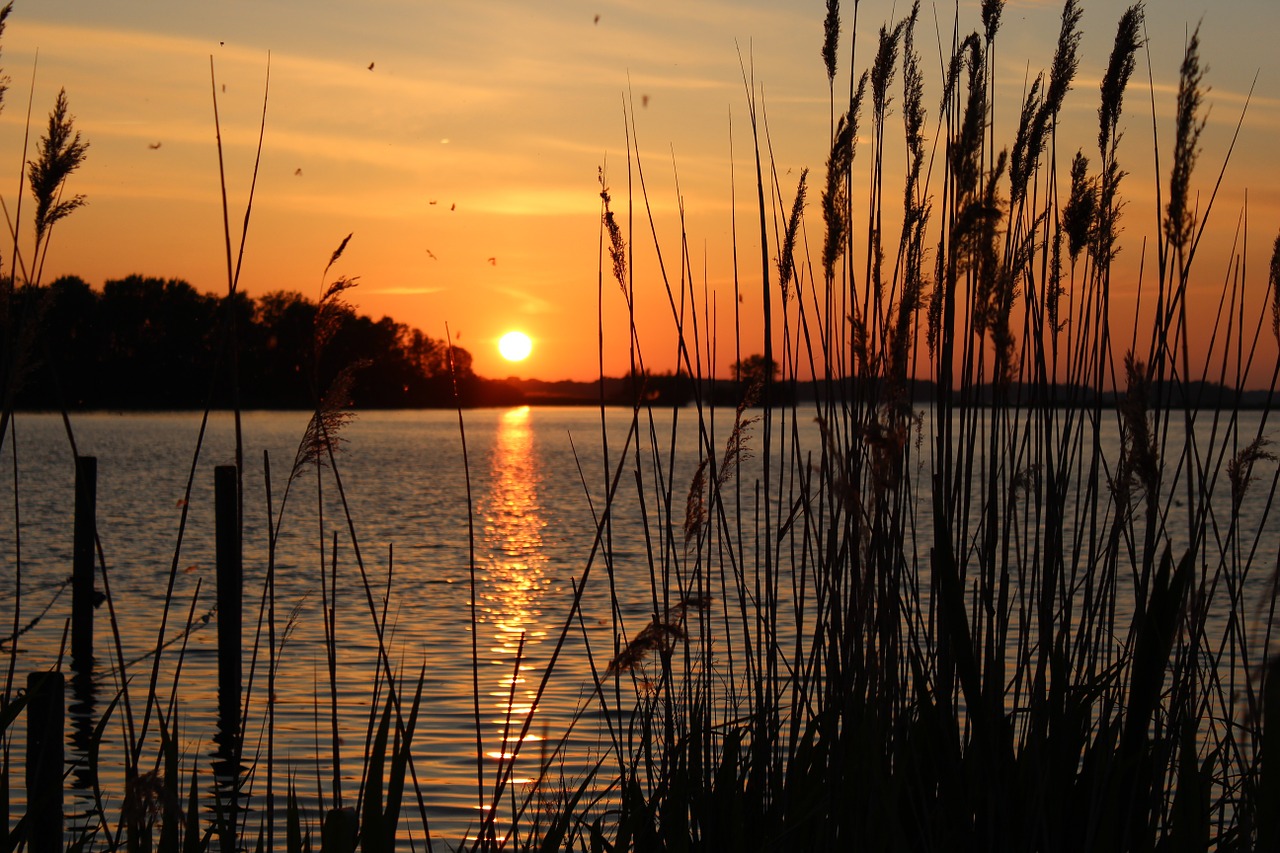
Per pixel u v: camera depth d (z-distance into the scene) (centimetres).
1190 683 295
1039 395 304
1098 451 307
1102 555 324
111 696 883
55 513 2541
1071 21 315
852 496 284
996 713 288
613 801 484
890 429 285
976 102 293
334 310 279
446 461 5238
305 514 2688
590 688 862
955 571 276
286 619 1256
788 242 340
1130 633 308
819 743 311
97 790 277
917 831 296
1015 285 312
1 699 297
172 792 264
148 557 1830
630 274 332
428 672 966
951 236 288
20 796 540
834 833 288
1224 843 293
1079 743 299
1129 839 289
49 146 273
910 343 301
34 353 279
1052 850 280
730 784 319
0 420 276
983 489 319
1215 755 302
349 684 916
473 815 565
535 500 3189
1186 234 231
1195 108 221
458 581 1627
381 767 250
